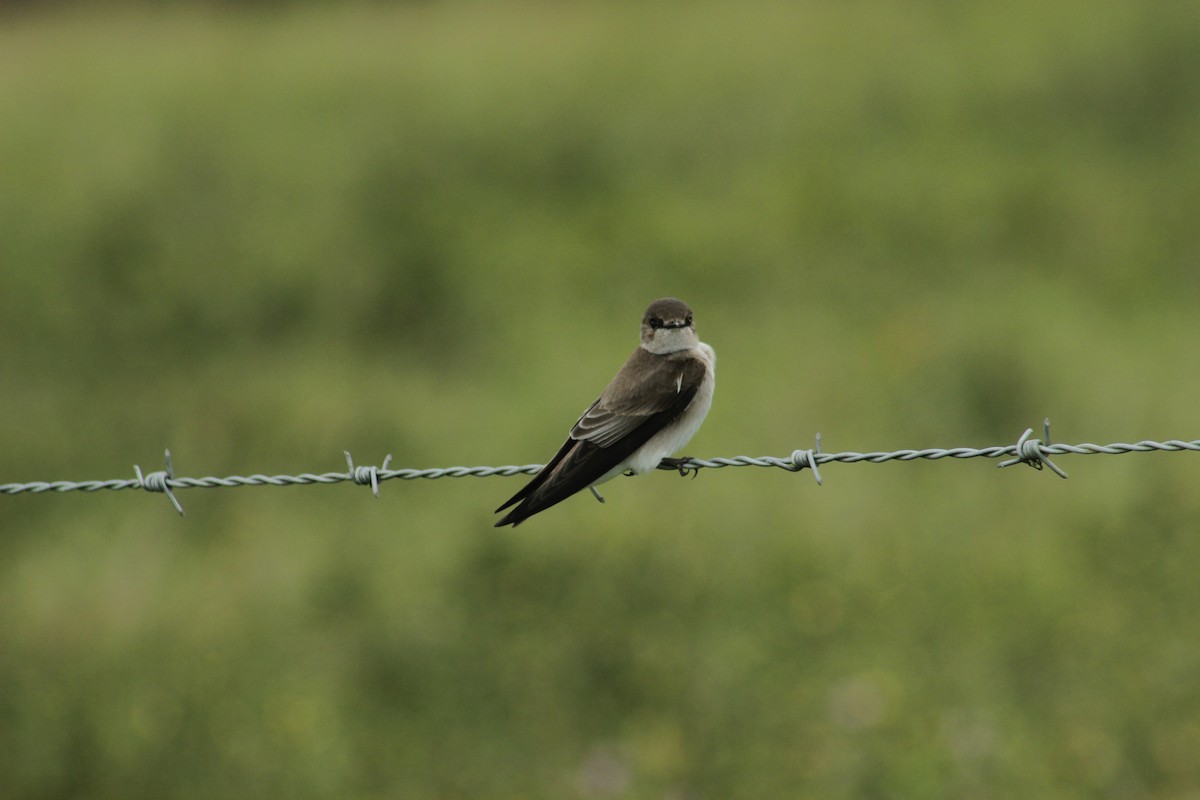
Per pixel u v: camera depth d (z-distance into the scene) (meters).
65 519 13.09
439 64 27.42
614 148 23.09
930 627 10.31
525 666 10.14
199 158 22.61
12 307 17.78
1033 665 9.87
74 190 21.12
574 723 9.64
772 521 11.86
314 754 9.33
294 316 17.83
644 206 20.88
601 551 11.41
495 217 20.67
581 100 24.73
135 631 10.82
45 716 9.73
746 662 10.06
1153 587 10.61
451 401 15.16
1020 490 12.35
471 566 11.32
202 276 18.52
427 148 23.16
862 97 24.36
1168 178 20.34
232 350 17.02
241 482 7.92
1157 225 18.92
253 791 9.14
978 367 14.62
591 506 12.32
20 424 14.90
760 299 17.55
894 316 16.59
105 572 11.81
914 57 25.95
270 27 32.22
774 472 12.99
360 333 17.44
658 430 8.51
